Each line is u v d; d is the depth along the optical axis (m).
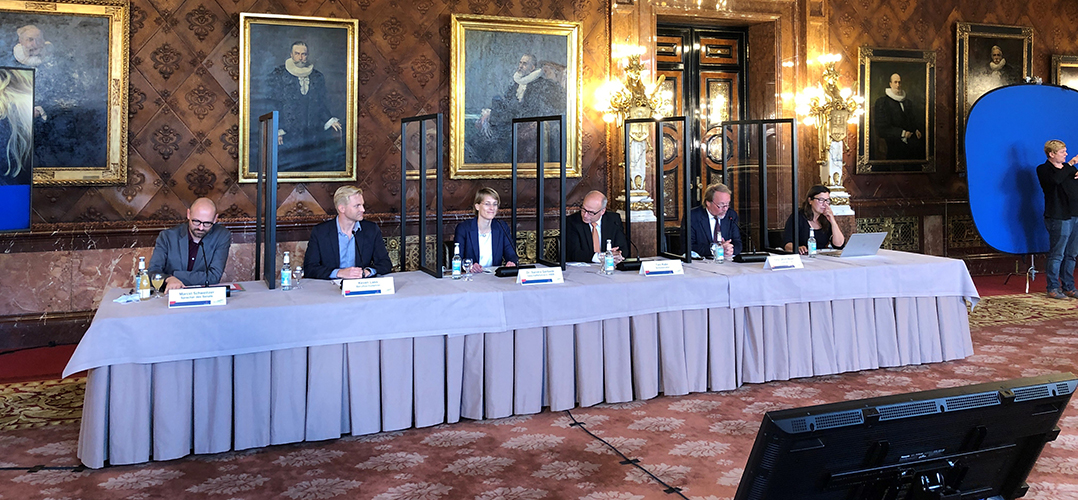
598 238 4.87
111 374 2.87
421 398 3.32
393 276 3.89
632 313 3.65
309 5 5.96
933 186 8.24
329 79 6.02
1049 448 3.06
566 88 6.73
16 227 4.38
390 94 6.25
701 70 7.80
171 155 5.68
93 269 5.49
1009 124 7.43
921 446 1.39
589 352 3.60
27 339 5.34
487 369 3.43
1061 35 8.59
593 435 3.26
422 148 4.11
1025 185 7.44
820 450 1.30
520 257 6.73
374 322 3.19
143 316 2.86
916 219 8.16
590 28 6.86
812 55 7.53
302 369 3.12
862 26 7.80
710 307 3.83
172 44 5.64
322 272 3.88
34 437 3.27
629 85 6.73
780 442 1.25
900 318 4.31
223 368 3.00
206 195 5.79
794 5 7.55
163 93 5.63
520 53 6.57
